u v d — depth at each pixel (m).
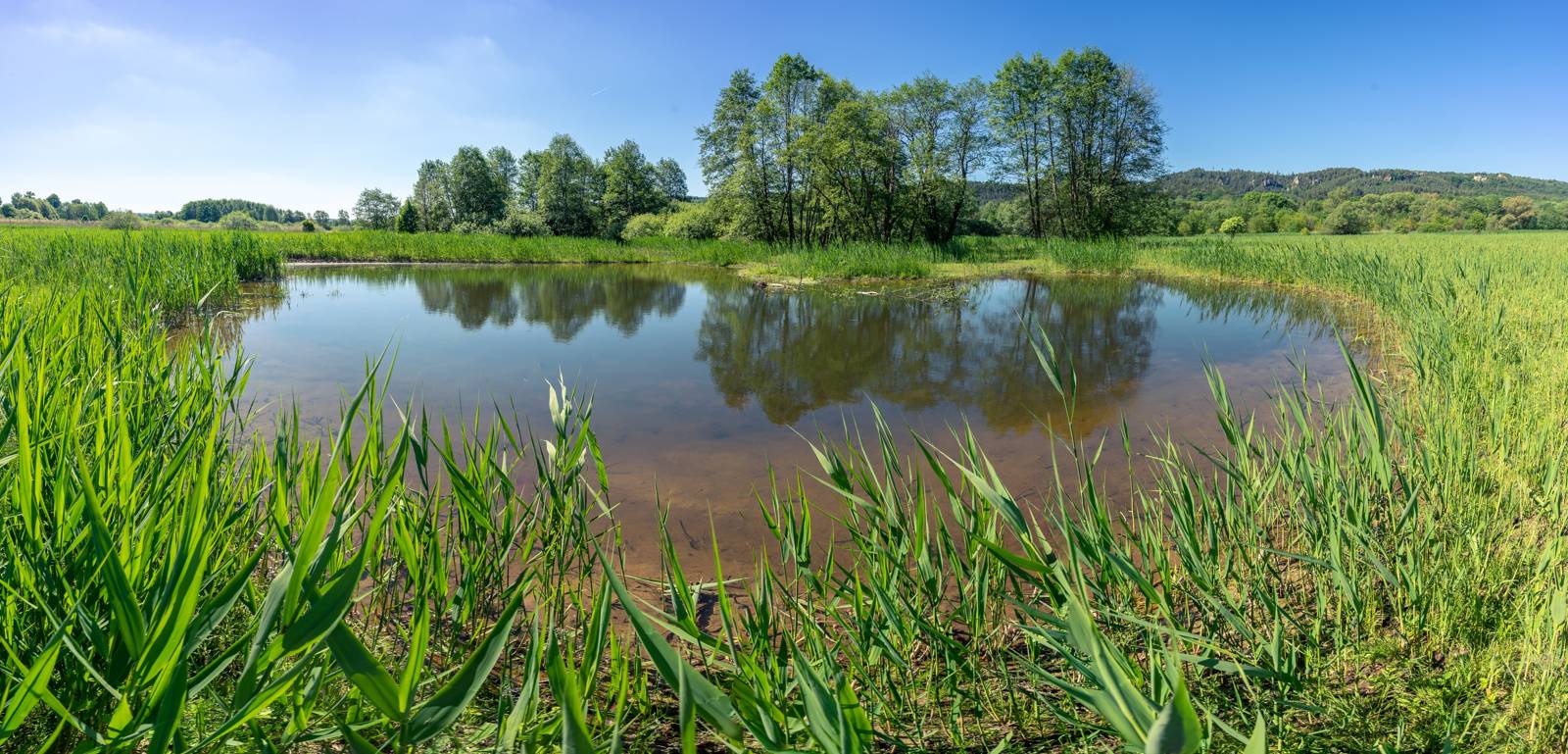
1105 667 0.96
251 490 2.17
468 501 1.83
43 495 1.62
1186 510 2.38
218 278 10.77
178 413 2.33
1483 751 1.57
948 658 1.79
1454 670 1.84
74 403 1.83
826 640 2.15
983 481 1.61
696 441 4.70
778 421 5.25
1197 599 2.04
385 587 2.12
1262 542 2.55
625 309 11.90
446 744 1.54
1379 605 2.20
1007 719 1.82
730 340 8.84
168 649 0.96
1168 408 5.46
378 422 1.92
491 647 1.01
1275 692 1.79
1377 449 2.18
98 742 0.94
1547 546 1.95
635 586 2.71
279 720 1.47
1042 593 2.27
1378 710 1.75
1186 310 11.31
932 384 6.50
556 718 1.32
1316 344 8.02
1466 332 5.48
